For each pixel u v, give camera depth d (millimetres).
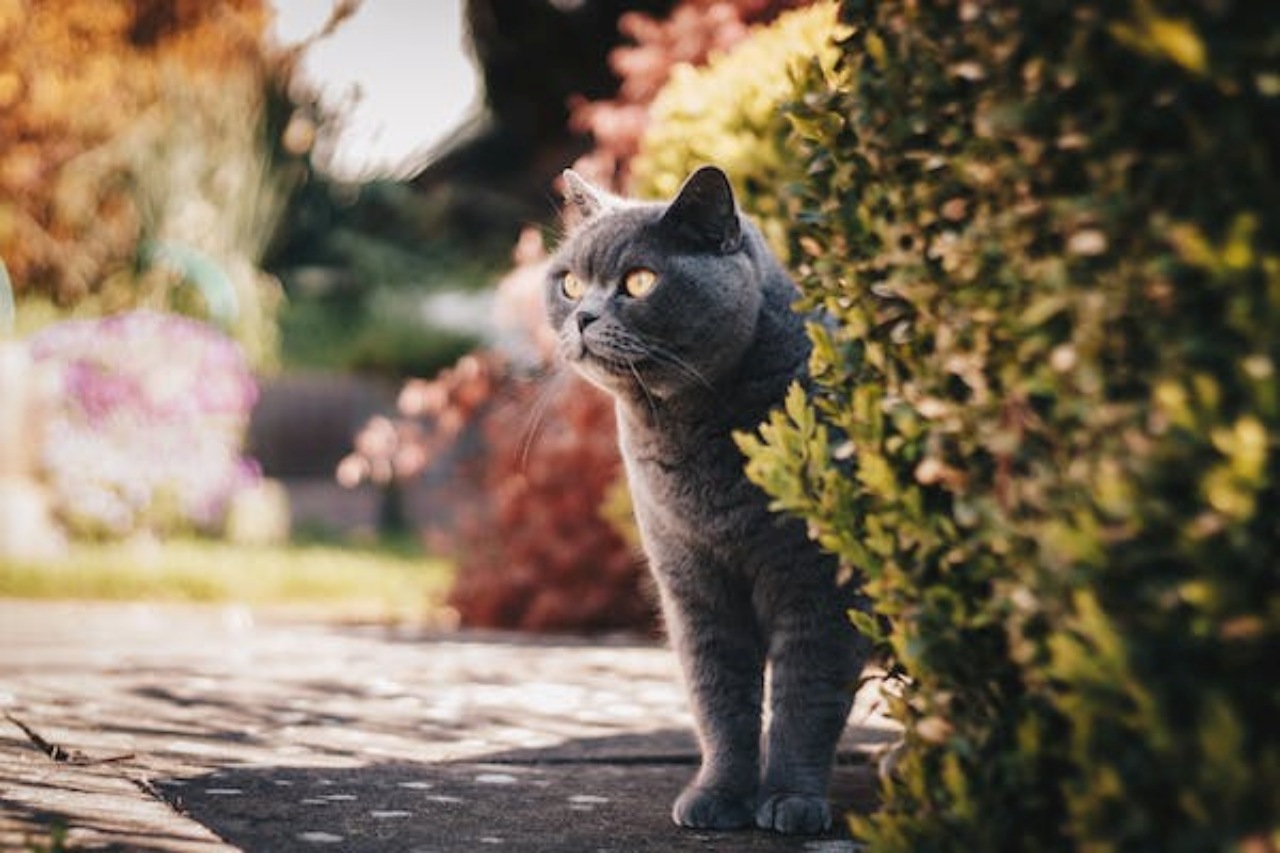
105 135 14703
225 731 3932
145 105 14969
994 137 1871
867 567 2182
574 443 7066
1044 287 1789
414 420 12539
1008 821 1939
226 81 15523
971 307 1953
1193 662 1588
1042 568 1756
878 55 2160
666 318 3061
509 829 2889
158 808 2918
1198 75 1564
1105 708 1650
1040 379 1793
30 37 14000
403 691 4719
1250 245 1519
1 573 8773
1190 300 1606
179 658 5488
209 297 13578
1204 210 1590
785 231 4055
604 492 7008
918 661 2047
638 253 3141
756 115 4535
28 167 14094
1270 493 1512
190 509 10875
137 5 15094
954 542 2010
